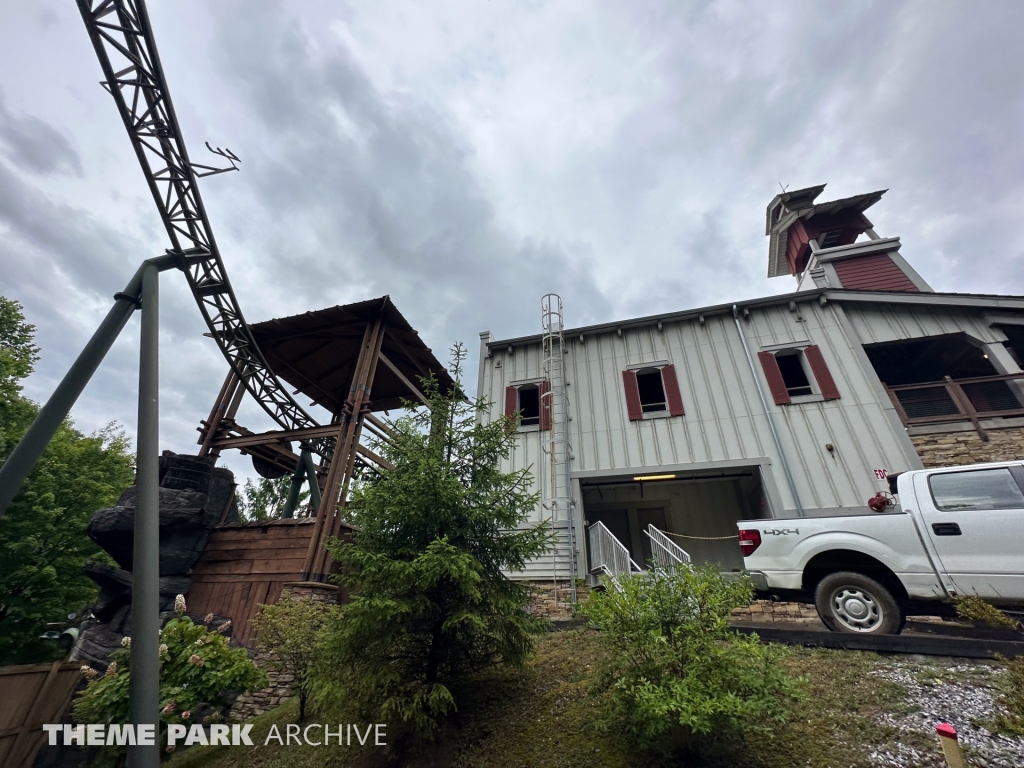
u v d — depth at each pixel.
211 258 10.07
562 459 11.72
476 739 4.30
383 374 16.58
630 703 3.46
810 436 10.49
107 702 4.41
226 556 10.51
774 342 11.88
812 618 7.06
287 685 8.00
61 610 14.34
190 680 5.02
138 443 4.88
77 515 14.98
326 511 10.21
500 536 5.14
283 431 12.34
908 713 3.54
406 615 4.50
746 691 3.22
